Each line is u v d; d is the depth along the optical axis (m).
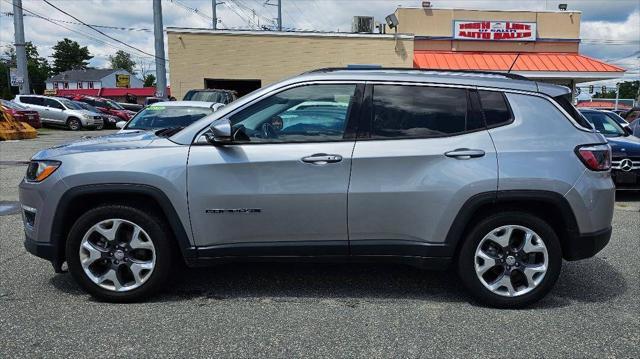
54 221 4.07
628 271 5.14
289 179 3.98
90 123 26.55
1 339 3.55
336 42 24.34
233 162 3.97
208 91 16.72
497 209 4.10
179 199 3.97
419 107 4.10
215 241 4.07
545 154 4.00
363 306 4.20
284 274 4.92
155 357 3.34
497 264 4.10
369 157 3.97
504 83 4.16
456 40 27.80
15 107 23.69
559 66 27.08
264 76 24.14
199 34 23.64
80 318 3.90
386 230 4.05
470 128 4.06
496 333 3.73
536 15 28.05
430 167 3.97
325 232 4.06
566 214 4.01
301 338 3.62
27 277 4.77
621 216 7.74
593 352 3.47
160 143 4.12
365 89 4.12
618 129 10.00
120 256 4.12
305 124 4.10
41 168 4.11
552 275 4.08
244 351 3.43
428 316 4.02
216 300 4.29
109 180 3.97
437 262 4.07
